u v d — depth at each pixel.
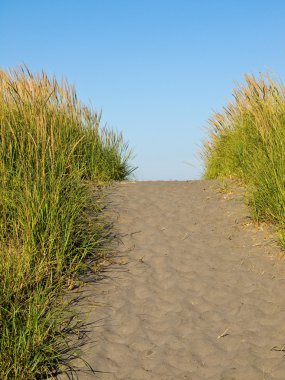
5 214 5.70
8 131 6.77
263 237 6.25
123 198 7.62
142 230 6.59
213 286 5.35
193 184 8.56
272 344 4.39
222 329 4.65
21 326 4.22
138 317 4.81
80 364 4.10
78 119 8.59
